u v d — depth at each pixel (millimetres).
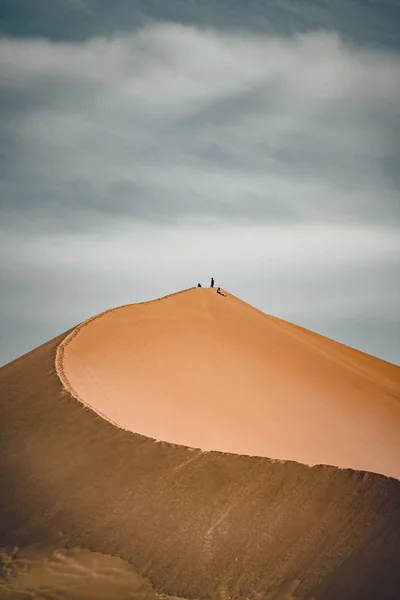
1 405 77750
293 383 96875
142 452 63750
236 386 91062
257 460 58875
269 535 53750
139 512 58906
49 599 53906
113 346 91875
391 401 104312
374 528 51906
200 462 60625
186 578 53531
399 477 81125
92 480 63188
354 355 118938
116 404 76375
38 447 68688
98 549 57688
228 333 105125
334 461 79000
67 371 81312
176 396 83125
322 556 51531
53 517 61344
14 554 58875
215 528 55594
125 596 53562
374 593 48938
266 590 50906
